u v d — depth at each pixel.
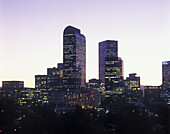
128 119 175.88
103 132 172.88
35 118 190.00
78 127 160.62
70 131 160.38
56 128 166.25
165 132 160.25
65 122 167.12
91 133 162.12
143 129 168.50
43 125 179.88
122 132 173.00
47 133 171.00
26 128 184.00
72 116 173.88
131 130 169.75
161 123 198.25
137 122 172.12
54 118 186.75
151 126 174.25
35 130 179.88
